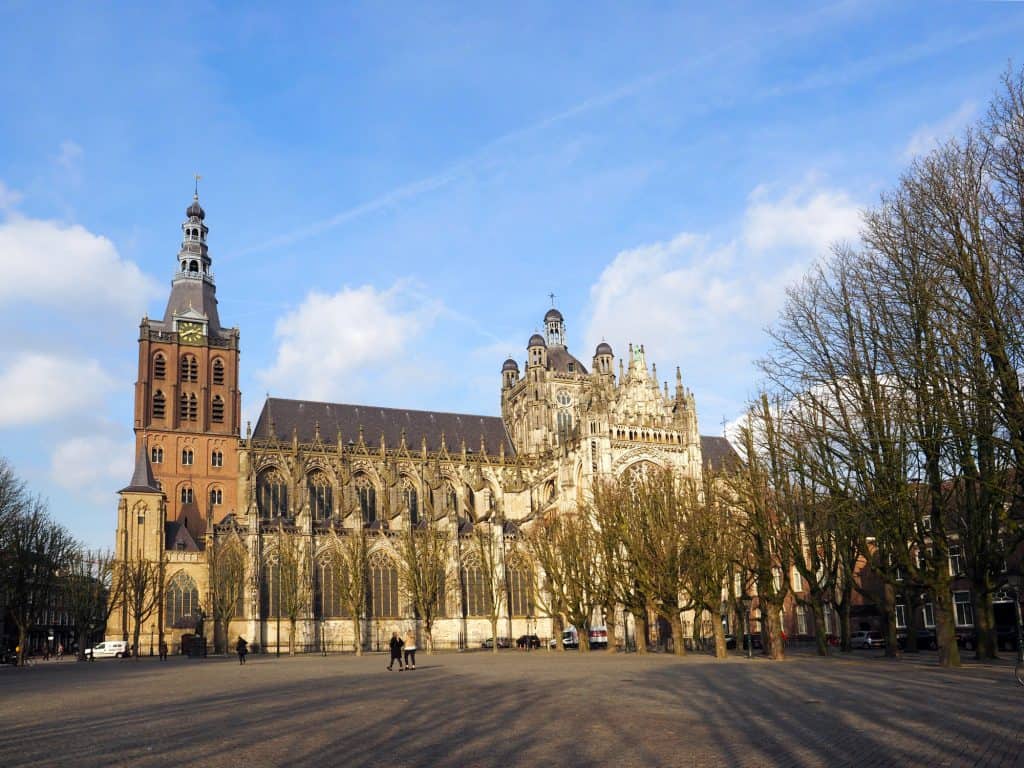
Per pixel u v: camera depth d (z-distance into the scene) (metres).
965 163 52.59
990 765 24.88
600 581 118.62
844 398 64.94
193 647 131.25
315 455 168.75
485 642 157.12
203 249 178.62
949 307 50.09
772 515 85.25
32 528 131.50
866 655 89.88
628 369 169.88
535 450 190.25
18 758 29.12
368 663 101.94
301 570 147.50
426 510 174.62
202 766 26.98
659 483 114.31
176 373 166.75
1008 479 57.50
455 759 27.44
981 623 70.81
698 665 77.31
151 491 153.12
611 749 28.80
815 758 26.50
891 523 62.19
